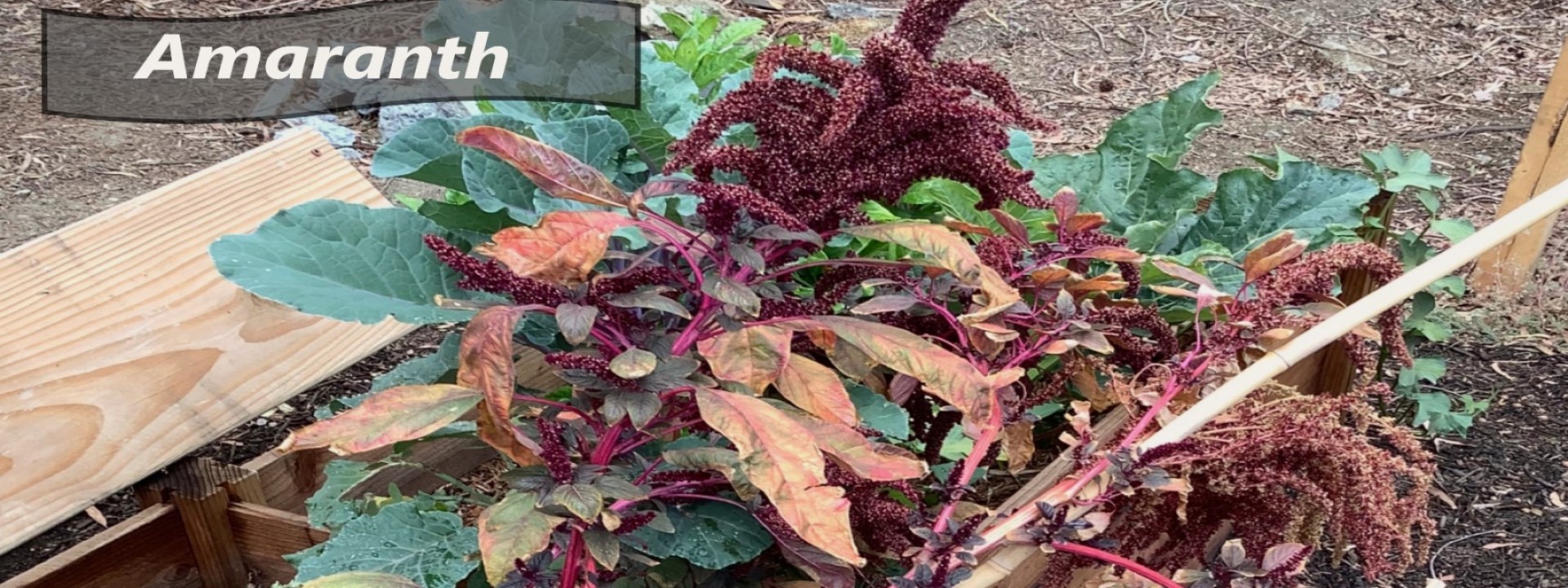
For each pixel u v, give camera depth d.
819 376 1.14
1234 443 1.22
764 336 1.11
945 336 1.48
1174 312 1.88
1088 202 2.12
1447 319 3.06
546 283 1.11
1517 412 2.70
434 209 1.47
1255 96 4.50
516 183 1.53
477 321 1.06
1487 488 2.45
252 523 1.82
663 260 1.26
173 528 1.82
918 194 1.83
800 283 1.81
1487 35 5.03
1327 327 1.34
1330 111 4.37
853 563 0.95
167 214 1.85
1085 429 1.29
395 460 1.70
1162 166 2.08
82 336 1.66
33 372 1.59
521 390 1.53
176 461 1.80
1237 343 1.33
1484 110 4.34
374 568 1.22
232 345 1.76
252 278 1.20
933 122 1.24
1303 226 2.01
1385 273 1.46
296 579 1.22
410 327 1.99
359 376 2.81
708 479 1.22
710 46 2.52
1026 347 1.44
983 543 1.17
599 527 1.06
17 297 1.65
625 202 1.12
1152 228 1.89
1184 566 1.40
